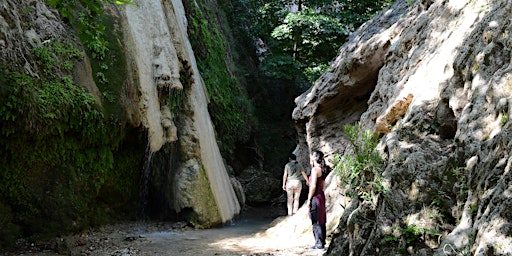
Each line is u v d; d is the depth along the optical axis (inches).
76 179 304.0
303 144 510.6
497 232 106.5
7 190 262.4
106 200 350.0
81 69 313.7
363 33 439.5
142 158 376.8
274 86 836.0
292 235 319.6
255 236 335.9
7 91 242.1
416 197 155.4
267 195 591.2
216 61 619.2
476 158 139.3
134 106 349.7
